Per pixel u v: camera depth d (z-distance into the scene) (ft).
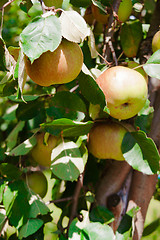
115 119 2.65
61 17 2.24
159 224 3.26
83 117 2.60
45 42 2.09
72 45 2.25
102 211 2.78
